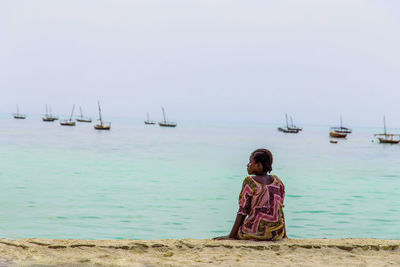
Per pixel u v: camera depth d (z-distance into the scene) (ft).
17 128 410.11
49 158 134.92
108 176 92.63
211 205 57.52
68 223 42.70
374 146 316.60
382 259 17.58
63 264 15.03
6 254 15.87
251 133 560.20
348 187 84.28
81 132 386.11
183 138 344.49
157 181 86.07
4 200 56.29
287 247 18.75
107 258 16.21
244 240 20.27
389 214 52.95
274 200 20.36
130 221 44.75
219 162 138.72
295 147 270.46
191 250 17.99
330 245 19.13
